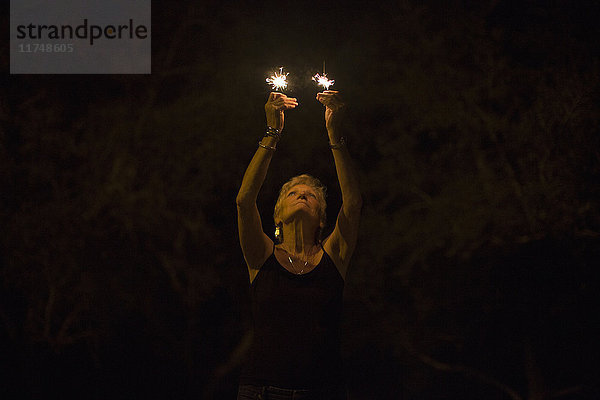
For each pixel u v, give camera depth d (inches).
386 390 663.1
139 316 559.8
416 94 502.0
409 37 506.9
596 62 463.5
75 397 580.7
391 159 518.9
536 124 475.8
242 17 523.8
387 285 540.1
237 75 522.3
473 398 650.2
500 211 485.1
